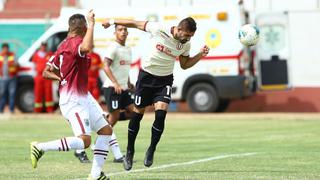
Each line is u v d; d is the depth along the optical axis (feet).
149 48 102.27
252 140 158.92
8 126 204.33
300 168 110.11
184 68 104.73
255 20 255.70
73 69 88.43
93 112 90.84
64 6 284.82
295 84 268.21
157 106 101.35
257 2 272.51
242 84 233.14
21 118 233.96
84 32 90.48
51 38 244.01
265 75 254.47
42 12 287.28
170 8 234.17
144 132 180.96
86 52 87.04
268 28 255.29
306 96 266.98
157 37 100.53
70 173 105.19
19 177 101.19
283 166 112.68
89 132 89.10
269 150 137.59
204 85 237.86
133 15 235.40
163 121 100.94
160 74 102.17
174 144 151.12
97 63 222.48
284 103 269.03
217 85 234.99
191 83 238.89
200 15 232.32
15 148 142.92
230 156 127.44
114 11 236.43
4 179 99.19
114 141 118.32
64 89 88.99
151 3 280.51
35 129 193.16
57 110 255.50
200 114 238.27
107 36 233.76
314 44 265.34
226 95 235.20
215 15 231.71
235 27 231.30
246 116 230.68
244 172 105.60
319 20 264.72
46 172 106.42
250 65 242.37
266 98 270.46
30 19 288.10
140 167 112.47
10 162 119.24
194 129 191.01
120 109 131.54
